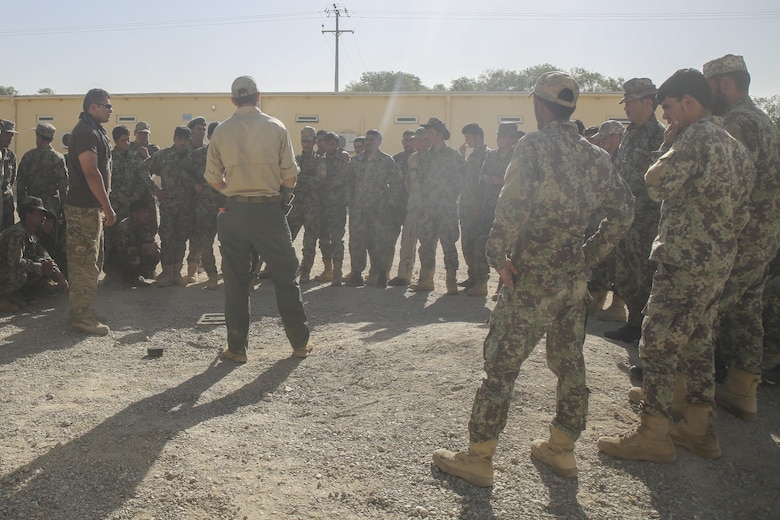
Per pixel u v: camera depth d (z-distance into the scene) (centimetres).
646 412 334
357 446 348
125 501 292
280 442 353
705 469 335
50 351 516
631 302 539
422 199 793
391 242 830
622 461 336
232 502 293
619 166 537
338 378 453
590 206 290
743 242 384
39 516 282
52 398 416
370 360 476
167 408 400
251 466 325
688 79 329
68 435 357
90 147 530
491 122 2195
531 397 392
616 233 298
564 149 287
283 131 477
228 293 491
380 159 820
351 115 2250
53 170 735
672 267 329
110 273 762
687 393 351
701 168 319
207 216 746
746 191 334
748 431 386
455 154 782
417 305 721
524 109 2178
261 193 473
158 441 348
